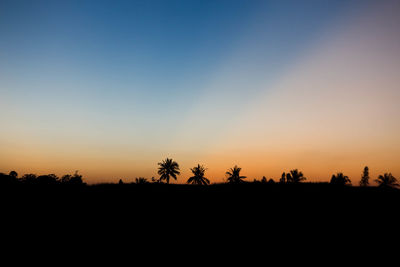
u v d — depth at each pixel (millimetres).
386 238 11391
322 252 9875
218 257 9391
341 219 14422
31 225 12766
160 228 13125
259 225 13703
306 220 14422
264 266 8602
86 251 9797
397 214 15258
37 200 18266
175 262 8883
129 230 12680
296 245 10688
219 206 18516
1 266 8234
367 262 8914
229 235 12094
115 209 16938
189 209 17547
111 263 8703
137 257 9305
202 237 11789
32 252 9508
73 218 14375
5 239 10688
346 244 10695
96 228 12797
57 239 11031
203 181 52000
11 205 16297
